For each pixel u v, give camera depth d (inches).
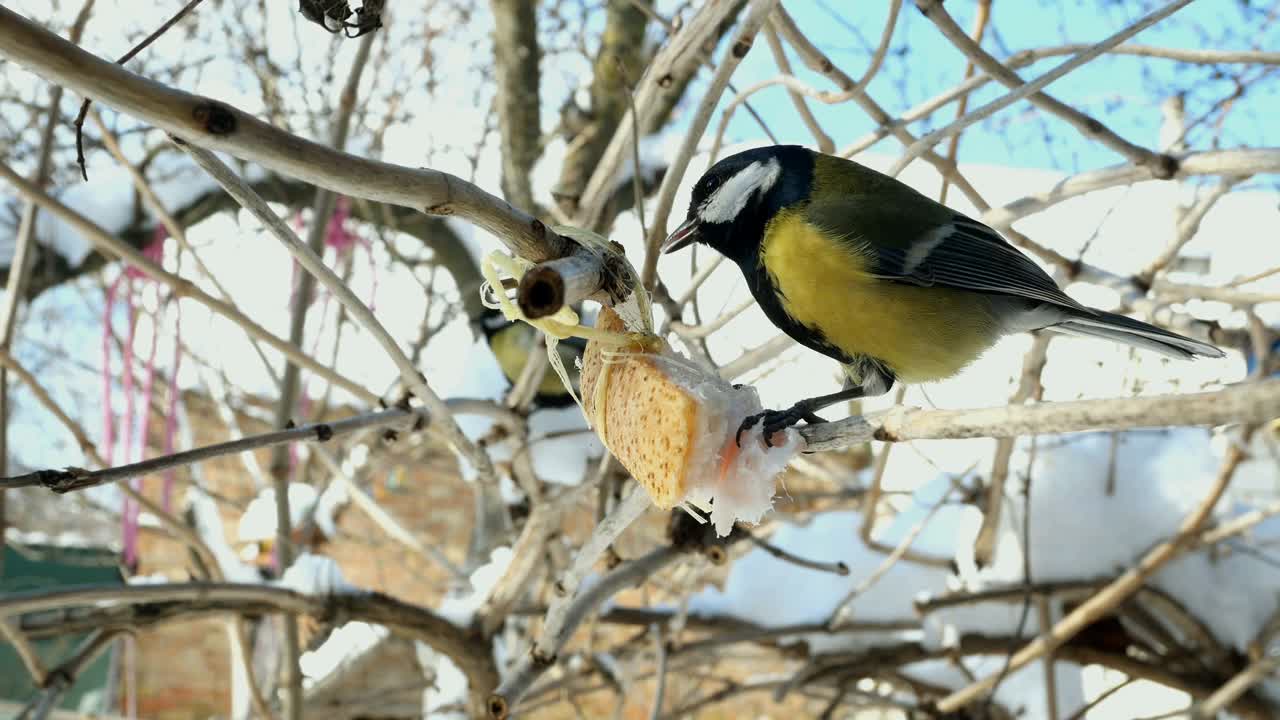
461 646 177.3
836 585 197.2
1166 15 106.0
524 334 200.7
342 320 243.1
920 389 171.0
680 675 228.8
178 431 311.9
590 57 253.9
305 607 162.2
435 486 382.6
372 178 64.3
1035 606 192.2
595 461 183.2
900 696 222.4
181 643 389.7
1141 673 190.9
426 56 271.0
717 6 120.8
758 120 146.3
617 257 74.0
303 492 216.7
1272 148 123.1
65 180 251.8
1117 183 134.3
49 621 164.6
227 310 121.8
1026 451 191.6
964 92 130.3
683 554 141.2
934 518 201.5
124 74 55.7
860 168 136.9
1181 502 189.6
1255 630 187.9
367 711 253.1
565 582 114.0
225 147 59.4
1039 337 152.7
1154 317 155.9
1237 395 52.5
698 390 80.7
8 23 52.7
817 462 248.2
